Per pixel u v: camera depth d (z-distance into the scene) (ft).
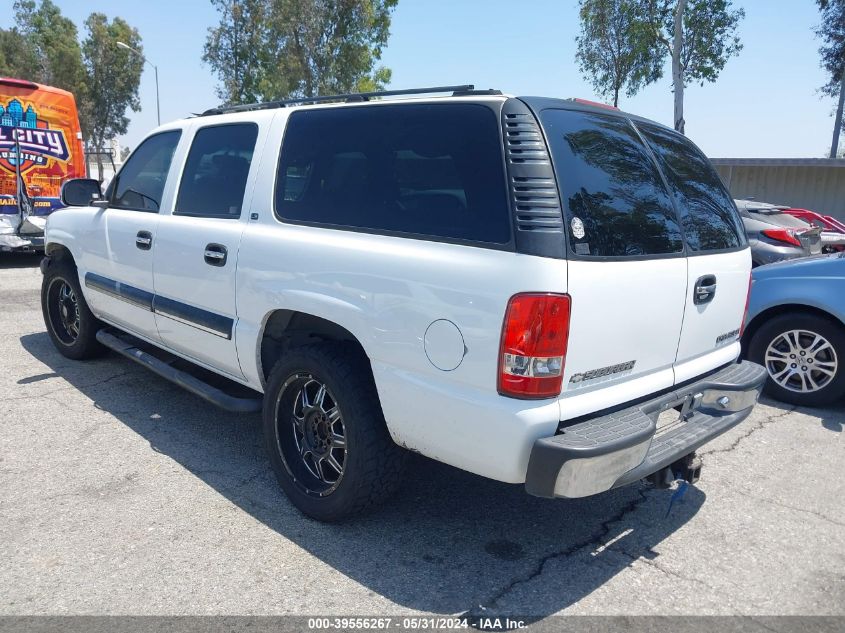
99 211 16.35
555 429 8.34
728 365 12.05
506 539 10.67
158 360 14.67
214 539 10.32
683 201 10.69
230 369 12.60
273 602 8.89
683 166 11.34
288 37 86.84
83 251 16.78
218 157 13.12
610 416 9.02
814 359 16.94
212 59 96.22
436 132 9.50
